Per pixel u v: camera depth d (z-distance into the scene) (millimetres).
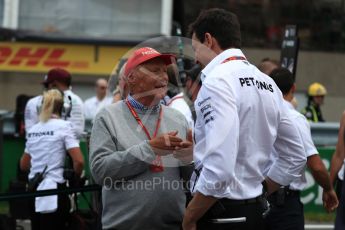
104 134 14852
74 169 23391
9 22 40312
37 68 40719
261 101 13852
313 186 35562
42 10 40469
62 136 23391
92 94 41000
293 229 19328
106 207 15094
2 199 19438
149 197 14695
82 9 40562
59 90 25812
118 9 40594
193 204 13367
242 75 13750
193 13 44844
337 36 52938
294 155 15570
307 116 41906
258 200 13977
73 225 22750
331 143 37000
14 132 35531
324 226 33375
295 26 25266
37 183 23125
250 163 13781
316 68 53281
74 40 40625
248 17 50375
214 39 14164
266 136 14008
